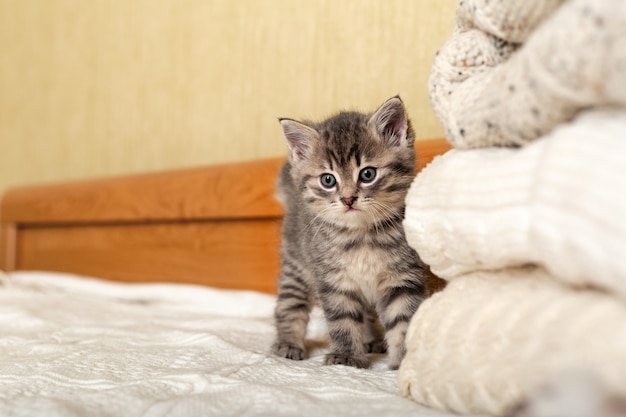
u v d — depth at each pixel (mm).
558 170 364
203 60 808
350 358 522
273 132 747
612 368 323
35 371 468
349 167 542
